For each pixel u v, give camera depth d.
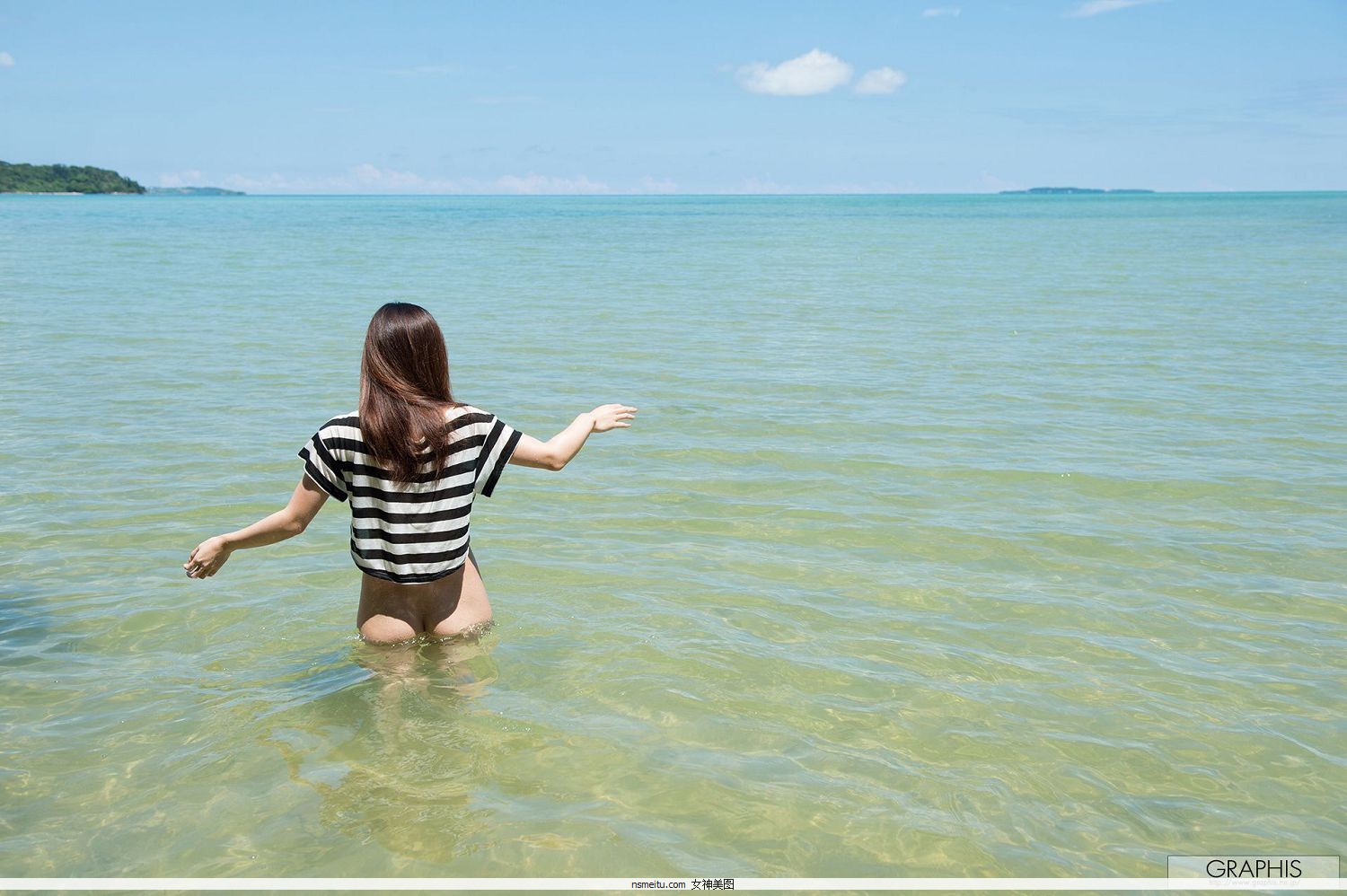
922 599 4.77
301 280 22.56
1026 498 6.45
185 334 13.52
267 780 3.10
